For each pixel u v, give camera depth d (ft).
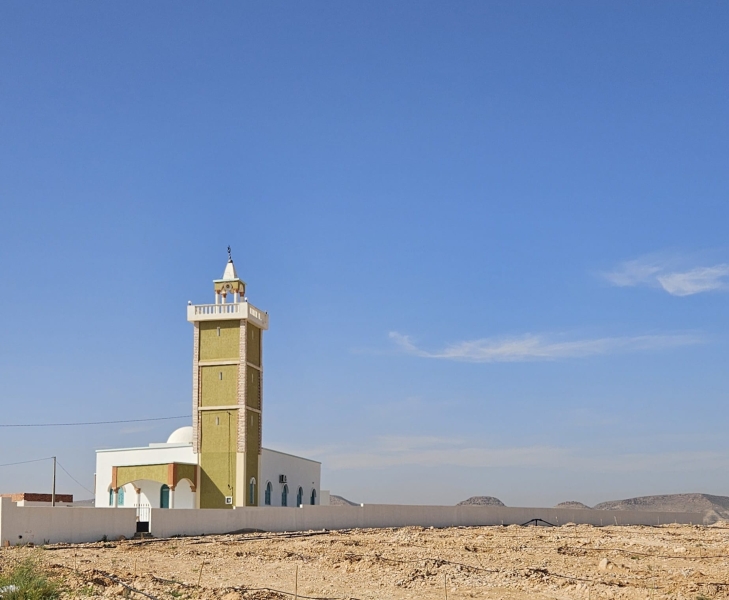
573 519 317.42
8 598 92.07
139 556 153.79
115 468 281.33
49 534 186.70
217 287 296.51
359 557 141.59
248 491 288.30
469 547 173.78
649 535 222.07
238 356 290.35
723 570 131.23
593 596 100.58
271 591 100.94
